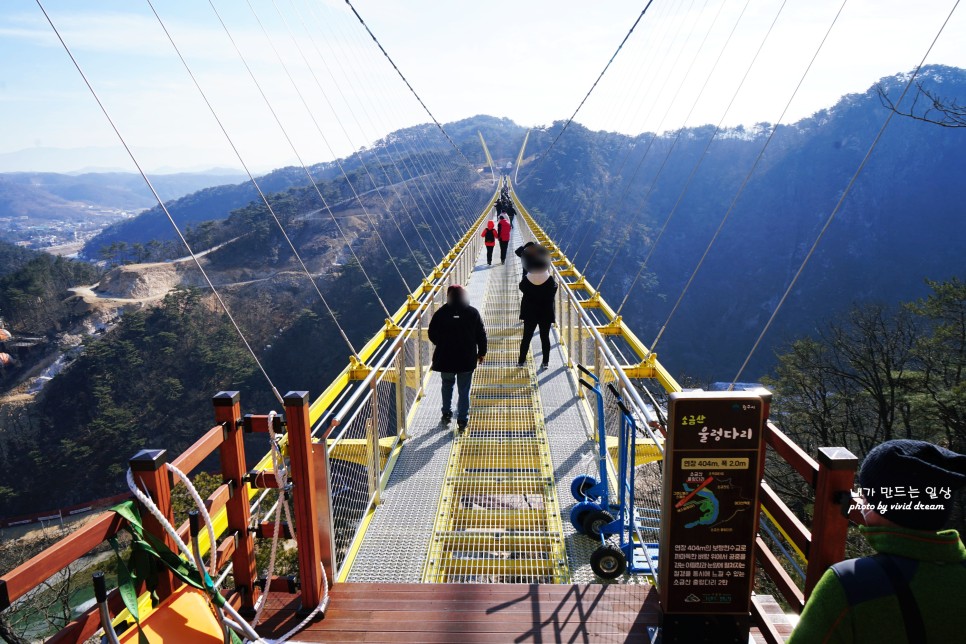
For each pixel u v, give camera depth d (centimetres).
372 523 439
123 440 5916
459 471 526
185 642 201
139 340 7262
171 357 7038
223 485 264
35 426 6438
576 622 294
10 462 5988
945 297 1791
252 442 5856
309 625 291
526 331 805
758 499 235
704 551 240
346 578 374
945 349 1778
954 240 9200
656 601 310
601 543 404
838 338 1961
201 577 206
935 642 122
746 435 232
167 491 210
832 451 201
